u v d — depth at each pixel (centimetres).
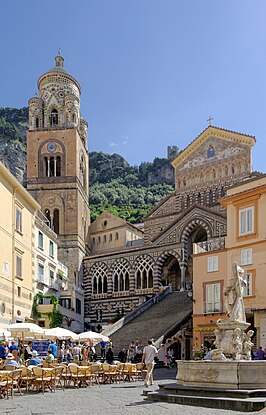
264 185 4062
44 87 9219
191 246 7325
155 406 1781
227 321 2234
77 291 6906
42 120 9075
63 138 8838
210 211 7038
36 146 8881
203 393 1877
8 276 4381
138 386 2711
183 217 7269
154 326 5384
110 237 9531
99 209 15212
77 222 8481
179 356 4941
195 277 4628
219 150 7900
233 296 2280
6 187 4381
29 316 4994
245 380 1886
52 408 1839
